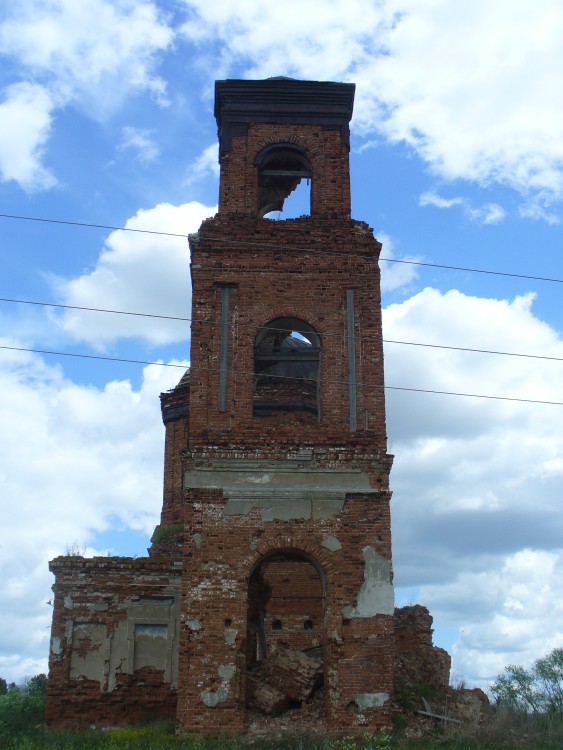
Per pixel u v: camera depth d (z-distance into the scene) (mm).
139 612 27656
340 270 25672
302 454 23609
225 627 22219
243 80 27750
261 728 21906
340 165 27234
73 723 26484
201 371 24484
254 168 27062
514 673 30406
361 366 24781
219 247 25656
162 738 21266
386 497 23406
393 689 23828
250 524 23016
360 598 22531
